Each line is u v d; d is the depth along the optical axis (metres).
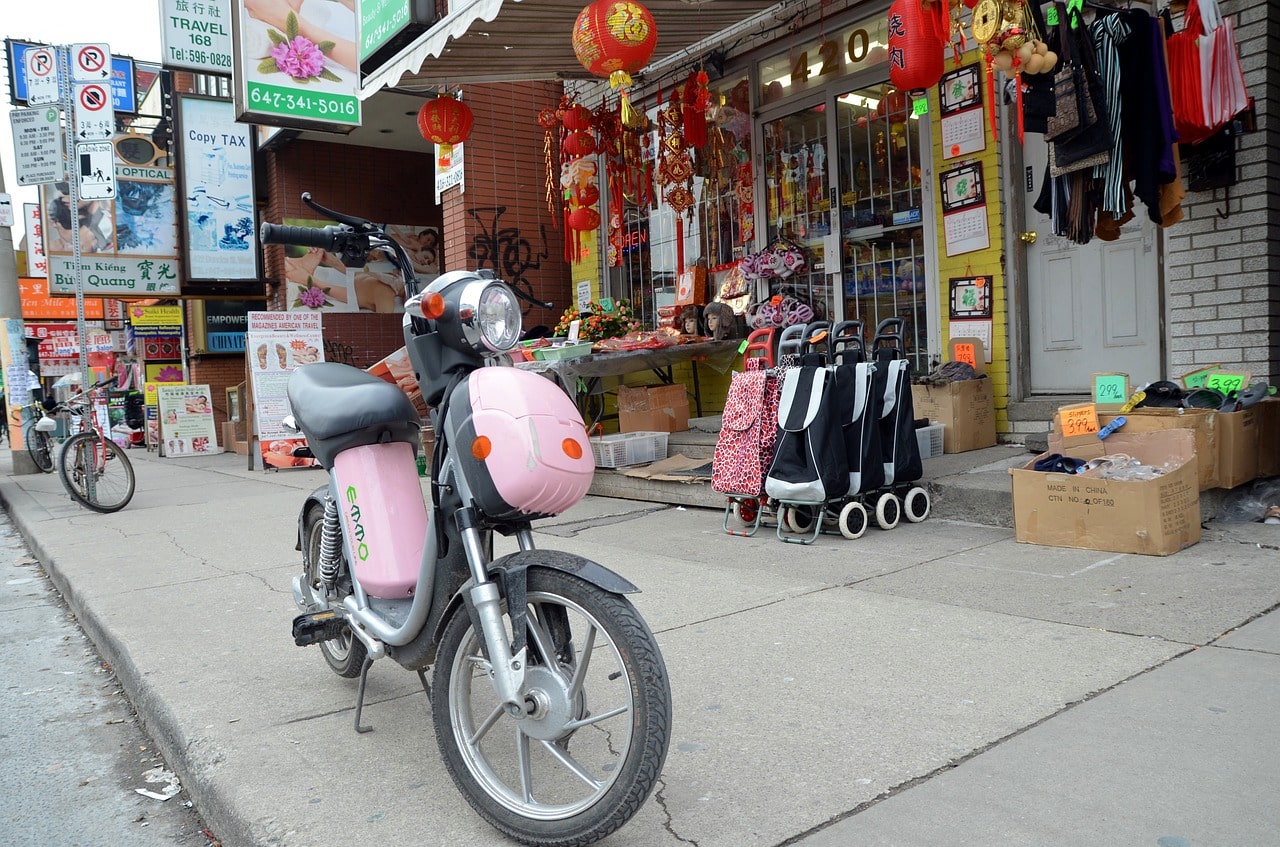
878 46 7.31
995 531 5.14
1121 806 2.21
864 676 3.15
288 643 4.05
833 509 5.41
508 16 6.55
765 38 8.05
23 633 5.04
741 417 5.46
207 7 12.55
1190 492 4.45
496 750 2.84
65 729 3.59
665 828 2.26
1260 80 5.20
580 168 8.70
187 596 4.99
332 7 10.20
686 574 4.70
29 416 12.73
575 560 2.24
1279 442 5.09
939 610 3.81
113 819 2.82
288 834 2.34
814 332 5.35
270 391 11.64
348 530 2.98
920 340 7.23
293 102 10.02
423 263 14.70
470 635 2.38
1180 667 3.02
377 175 14.29
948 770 2.45
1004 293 6.54
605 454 7.30
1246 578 3.88
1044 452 5.30
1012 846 2.08
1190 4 4.89
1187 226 5.54
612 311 8.74
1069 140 4.91
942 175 6.83
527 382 2.40
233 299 15.00
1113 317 6.16
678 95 8.19
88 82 10.84
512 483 2.29
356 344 14.08
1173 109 4.91
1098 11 4.90
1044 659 3.18
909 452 5.34
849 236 7.66
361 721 3.10
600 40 5.46
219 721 3.14
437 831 2.34
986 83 6.01
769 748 2.65
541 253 10.80
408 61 6.98
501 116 10.46
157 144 13.69
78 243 10.87
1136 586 3.89
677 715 2.93
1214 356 5.47
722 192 8.82
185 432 15.78
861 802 2.32
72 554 6.48
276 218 13.63
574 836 2.13
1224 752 2.44
